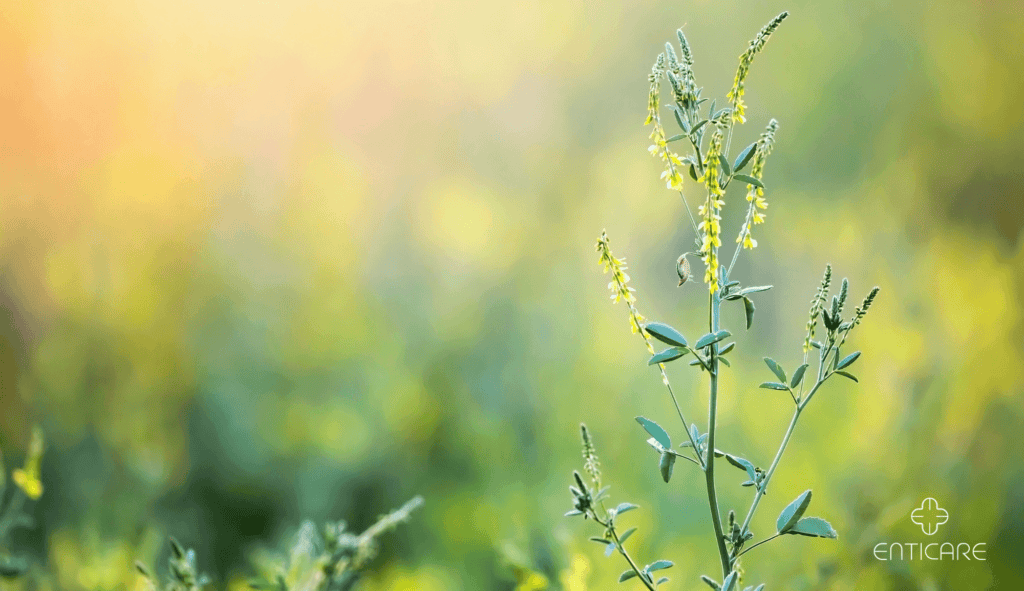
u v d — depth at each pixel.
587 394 3.28
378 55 5.54
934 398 2.44
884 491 2.13
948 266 2.91
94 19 4.57
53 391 2.96
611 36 5.80
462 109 5.64
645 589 1.79
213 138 4.91
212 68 5.00
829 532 1.52
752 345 3.81
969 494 2.16
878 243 3.75
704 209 1.53
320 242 4.51
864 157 4.76
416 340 4.02
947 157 4.47
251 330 3.88
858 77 4.92
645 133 5.43
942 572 1.87
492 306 4.27
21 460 2.66
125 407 2.97
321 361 3.75
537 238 4.77
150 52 4.82
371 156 5.42
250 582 1.67
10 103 4.30
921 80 4.74
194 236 4.38
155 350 3.54
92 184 4.35
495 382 3.68
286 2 5.24
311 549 1.74
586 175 5.22
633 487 2.49
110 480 2.59
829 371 1.54
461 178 5.44
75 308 3.52
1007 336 2.56
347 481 2.97
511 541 1.86
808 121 4.98
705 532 2.19
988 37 4.70
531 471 2.91
